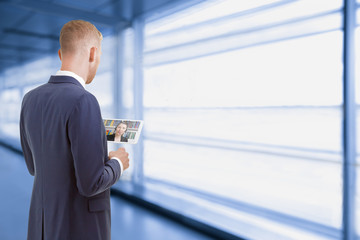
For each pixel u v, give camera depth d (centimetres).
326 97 227
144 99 387
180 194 350
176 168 364
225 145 311
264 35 265
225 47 299
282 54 254
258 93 277
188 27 333
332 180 233
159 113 377
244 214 285
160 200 328
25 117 97
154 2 328
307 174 251
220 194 320
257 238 233
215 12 304
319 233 239
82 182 84
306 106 242
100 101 423
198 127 337
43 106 90
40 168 93
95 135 86
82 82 97
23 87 727
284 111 259
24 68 714
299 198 257
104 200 98
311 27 232
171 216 297
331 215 234
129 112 401
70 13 349
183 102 349
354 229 208
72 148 84
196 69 330
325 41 223
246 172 298
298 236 238
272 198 278
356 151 204
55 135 87
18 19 417
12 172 500
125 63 397
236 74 293
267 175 281
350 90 203
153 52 374
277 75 260
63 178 89
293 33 245
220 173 321
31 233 98
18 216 297
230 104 302
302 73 242
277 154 265
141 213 312
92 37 99
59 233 89
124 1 325
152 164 388
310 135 242
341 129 208
